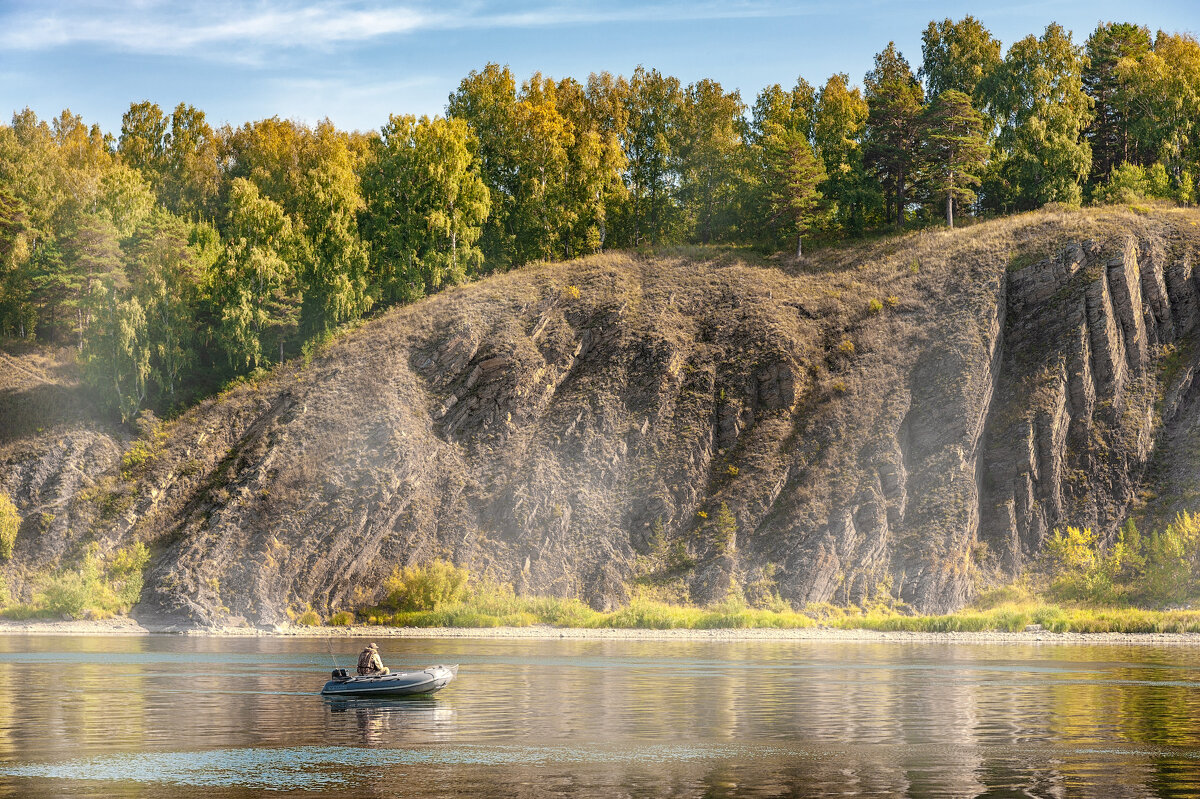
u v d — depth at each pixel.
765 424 85.69
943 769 25.45
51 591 72.25
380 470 78.81
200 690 40.84
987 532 80.31
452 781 24.19
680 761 26.62
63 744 29.12
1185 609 73.31
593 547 78.62
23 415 84.81
